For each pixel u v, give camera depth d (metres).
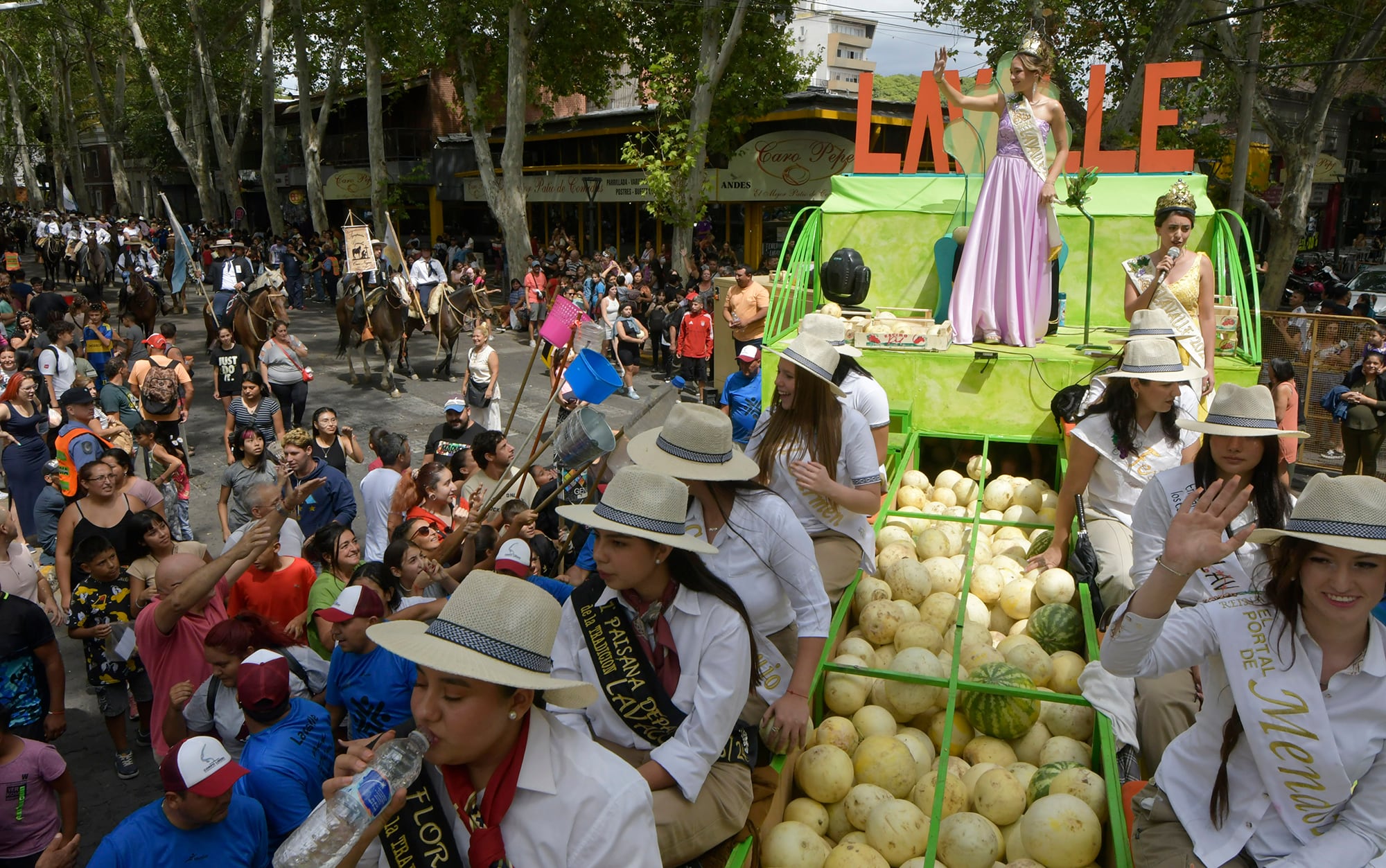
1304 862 2.49
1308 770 2.52
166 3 41.09
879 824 3.52
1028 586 4.99
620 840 2.20
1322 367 13.32
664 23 26.75
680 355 18.86
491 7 26.45
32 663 5.60
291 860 2.01
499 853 2.16
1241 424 3.59
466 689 2.09
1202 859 2.70
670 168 24.33
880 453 4.88
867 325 6.98
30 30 49.12
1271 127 20.05
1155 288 6.08
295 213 51.09
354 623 4.39
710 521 3.44
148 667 5.44
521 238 27.77
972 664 4.38
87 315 16.33
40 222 40.69
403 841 2.19
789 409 4.33
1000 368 6.67
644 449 3.51
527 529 5.80
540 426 4.80
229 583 5.57
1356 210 43.81
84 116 64.62
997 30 22.12
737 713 2.90
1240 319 6.85
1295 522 2.44
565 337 4.68
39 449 10.37
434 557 5.90
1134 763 3.89
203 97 44.47
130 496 7.72
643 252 31.38
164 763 3.49
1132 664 2.71
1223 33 17.66
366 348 22.19
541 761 2.21
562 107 39.97
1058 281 7.71
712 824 2.98
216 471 13.61
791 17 25.67
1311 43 22.17
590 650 2.95
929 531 5.52
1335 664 2.51
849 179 8.68
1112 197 7.99
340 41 35.09
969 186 7.77
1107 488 4.89
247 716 4.11
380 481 8.08
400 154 42.53
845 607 4.53
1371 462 12.20
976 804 3.70
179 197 62.41
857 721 4.12
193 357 22.17
